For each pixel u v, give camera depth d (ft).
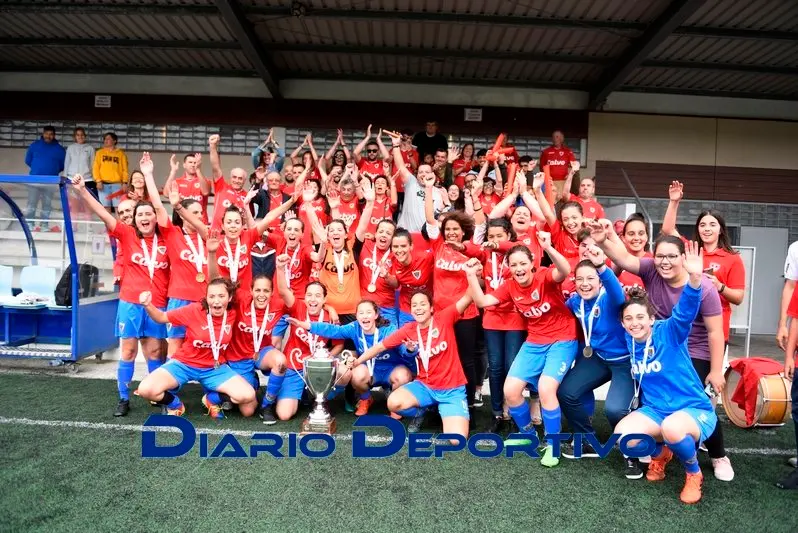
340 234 16.61
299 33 29.89
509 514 9.90
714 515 10.03
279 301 15.56
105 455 12.09
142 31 30.45
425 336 13.91
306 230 20.01
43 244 21.49
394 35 30.04
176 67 35.27
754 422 14.79
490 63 33.09
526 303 13.29
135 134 36.22
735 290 13.89
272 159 27.63
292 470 11.57
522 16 27.68
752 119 37.37
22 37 31.42
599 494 10.82
